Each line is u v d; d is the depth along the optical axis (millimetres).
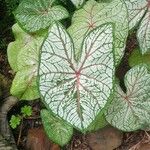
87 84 470
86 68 472
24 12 574
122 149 582
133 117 520
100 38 466
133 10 542
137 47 608
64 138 539
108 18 532
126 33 519
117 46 516
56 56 475
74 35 534
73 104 467
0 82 622
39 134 586
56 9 567
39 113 624
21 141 603
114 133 576
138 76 519
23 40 585
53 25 473
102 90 464
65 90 472
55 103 469
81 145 592
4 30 683
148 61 566
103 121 535
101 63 467
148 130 561
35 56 574
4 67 667
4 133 581
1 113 601
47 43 474
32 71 571
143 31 536
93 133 581
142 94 520
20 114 622
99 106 461
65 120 463
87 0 599
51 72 474
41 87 472
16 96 578
